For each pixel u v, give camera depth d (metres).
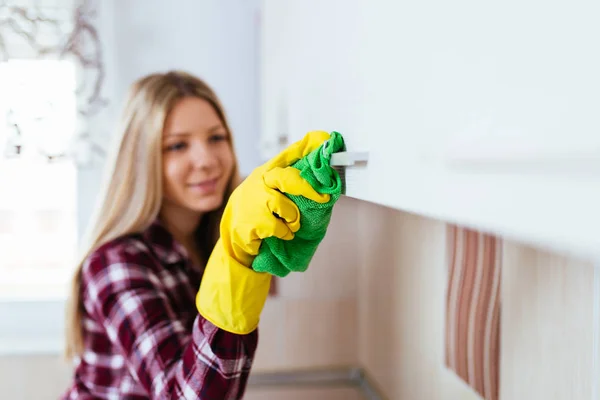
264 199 0.56
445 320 1.09
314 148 0.59
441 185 0.36
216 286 0.70
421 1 0.40
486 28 0.32
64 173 1.71
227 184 1.29
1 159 1.53
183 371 0.77
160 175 1.12
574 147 0.25
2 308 1.68
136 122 1.11
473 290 0.96
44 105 1.52
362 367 1.69
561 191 0.25
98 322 1.09
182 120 1.12
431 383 1.17
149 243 1.12
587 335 0.64
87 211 1.67
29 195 1.70
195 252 1.30
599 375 0.62
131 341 0.91
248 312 0.71
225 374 0.74
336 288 1.69
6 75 1.49
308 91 0.84
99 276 1.01
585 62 0.24
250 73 1.71
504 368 0.85
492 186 0.31
